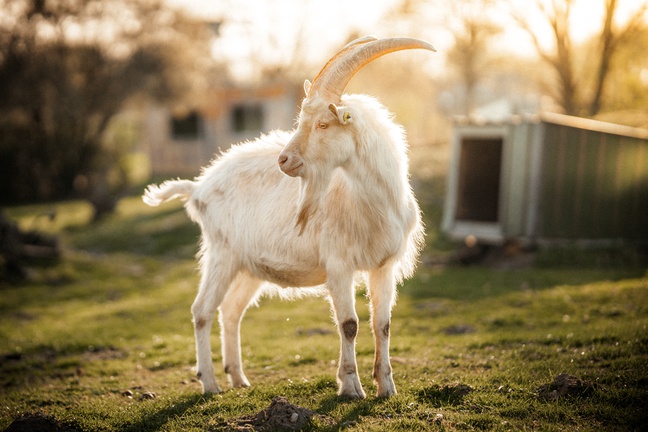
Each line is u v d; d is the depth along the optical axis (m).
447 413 4.03
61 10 25.91
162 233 17.77
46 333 8.73
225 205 5.02
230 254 5.02
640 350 5.07
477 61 24.48
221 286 5.01
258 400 4.49
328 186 4.31
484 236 12.04
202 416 4.27
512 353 5.52
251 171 4.98
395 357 5.73
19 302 10.95
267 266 4.75
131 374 6.31
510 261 11.61
